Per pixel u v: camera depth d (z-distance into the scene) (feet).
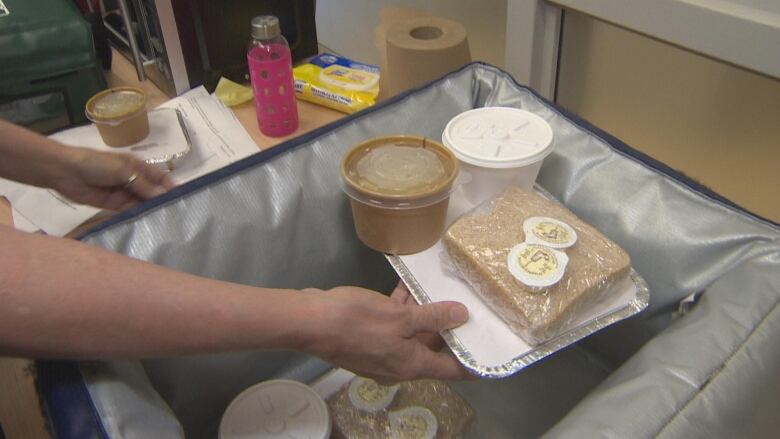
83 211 2.38
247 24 3.04
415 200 1.83
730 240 1.89
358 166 1.98
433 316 1.73
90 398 1.45
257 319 1.38
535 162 2.04
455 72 2.47
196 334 1.31
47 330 1.16
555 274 1.71
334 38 4.47
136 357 1.29
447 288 1.92
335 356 1.55
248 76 3.18
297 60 3.34
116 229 1.82
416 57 2.72
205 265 1.93
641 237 2.05
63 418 1.42
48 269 1.17
